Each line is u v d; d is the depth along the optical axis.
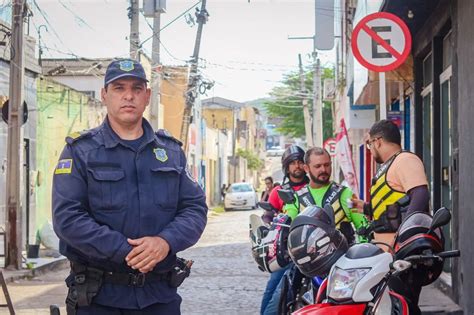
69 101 23.11
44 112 20.89
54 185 4.14
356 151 26.03
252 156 79.44
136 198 4.14
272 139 119.75
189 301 11.23
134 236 4.12
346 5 21.44
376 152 6.38
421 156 12.48
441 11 9.83
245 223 32.31
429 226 5.13
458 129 8.55
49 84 21.33
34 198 19.50
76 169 4.11
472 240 7.87
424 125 12.39
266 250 6.46
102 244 3.96
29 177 19.09
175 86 40.22
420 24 11.30
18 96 14.99
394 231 6.12
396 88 14.48
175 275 4.27
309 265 5.05
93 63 30.41
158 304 4.21
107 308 4.12
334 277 4.59
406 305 4.64
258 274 14.48
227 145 67.00
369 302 4.48
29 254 16.33
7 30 17.23
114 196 4.11
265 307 7.20
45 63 30.41
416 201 5.94
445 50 10.40
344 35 24.36
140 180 4.18
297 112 51.28
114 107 4.20
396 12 10.60
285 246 6.39
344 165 18.89
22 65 15.05
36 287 13.03
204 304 10.97
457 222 8.72
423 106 12.41
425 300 9.07
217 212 42.41
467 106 8.11
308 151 6.74
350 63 18.97
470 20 7.96
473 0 7.82
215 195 58.22
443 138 10.63
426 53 11.96
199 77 32.22
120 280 4.12
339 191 6.69
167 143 4.38
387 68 8.67
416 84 12.48
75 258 4.13
